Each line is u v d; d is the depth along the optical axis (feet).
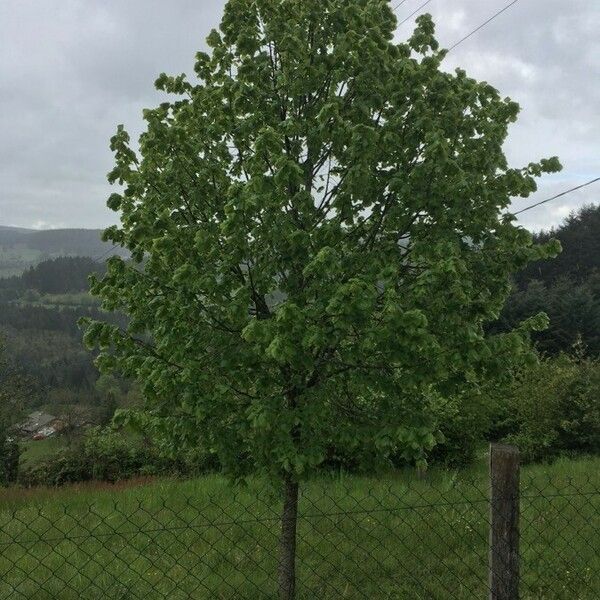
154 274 15.29
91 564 19.95
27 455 67.92
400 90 15.16
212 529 22.93
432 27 16.99
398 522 23.50
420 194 14.24
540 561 19.95
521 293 118.83
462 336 13.65
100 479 53.88
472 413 41.16
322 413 14.08
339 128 14.38
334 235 13.97
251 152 15.69
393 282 13.28
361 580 18.49
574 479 33.14
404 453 14.24
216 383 14.07
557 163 15.88
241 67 15.28
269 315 15.16
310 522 23.08
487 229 15.52
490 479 12.35
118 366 15.40
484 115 16.29
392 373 14.60
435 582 18.34
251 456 14.93
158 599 17.22
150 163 15.85
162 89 17.76
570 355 64.18
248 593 17.52
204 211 15.61
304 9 16.11
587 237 172.35
